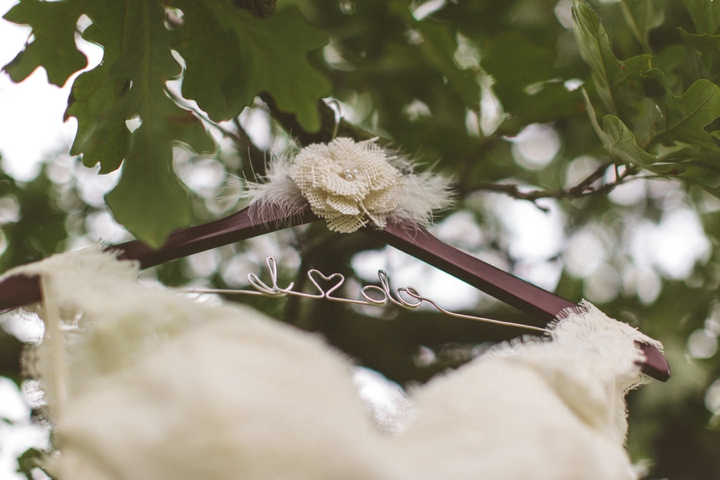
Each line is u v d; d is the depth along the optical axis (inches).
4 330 49.8
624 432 36.7
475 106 46.4
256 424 33.7
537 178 58.6
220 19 39.8
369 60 50.9
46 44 38.9
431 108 50.6
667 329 57.0
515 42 44.4
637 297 61.1
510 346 37.2
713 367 56.2
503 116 46.6
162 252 37.0
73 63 39.2
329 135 42.9
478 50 51.0
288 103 40.5
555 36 50.9
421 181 39.1
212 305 35.2
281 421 33.8
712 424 54.9
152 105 37.5
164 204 36.8
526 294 38.1
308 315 52.7
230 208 55.1
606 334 37.3
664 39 49.0
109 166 39.4
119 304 35.1
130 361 34.8
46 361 35.3
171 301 35.2
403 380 55.0
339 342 53.3
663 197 64.6
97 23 39.1
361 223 37.9
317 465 33.6
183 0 39.6
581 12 39.3
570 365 36.3
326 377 34.4
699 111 38.7
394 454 34.7
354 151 38.4
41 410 35.3
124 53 37.9
